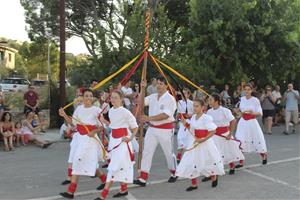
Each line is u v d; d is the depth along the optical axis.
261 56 17.78
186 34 18.41
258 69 18.59
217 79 17.69
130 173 6.42
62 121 14.68
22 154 10.51
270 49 18.27
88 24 29.03
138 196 6.61
